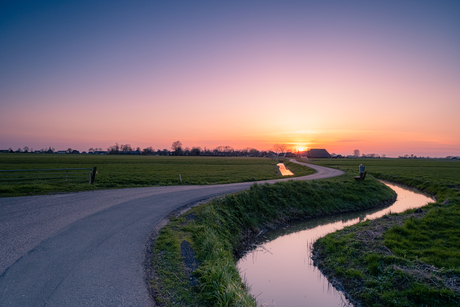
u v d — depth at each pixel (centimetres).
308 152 16188
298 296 895
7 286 608
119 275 685
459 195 2305
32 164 5538
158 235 993
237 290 679
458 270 855
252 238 1484
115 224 1105
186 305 594
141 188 2202
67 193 1797
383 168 6438
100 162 6688
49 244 863
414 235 1245
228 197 1709
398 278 859
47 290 600
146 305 571
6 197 1578
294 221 1884
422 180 3681
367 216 2048
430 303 744
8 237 907
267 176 3859
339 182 2753
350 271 988
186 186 2445
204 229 1128
